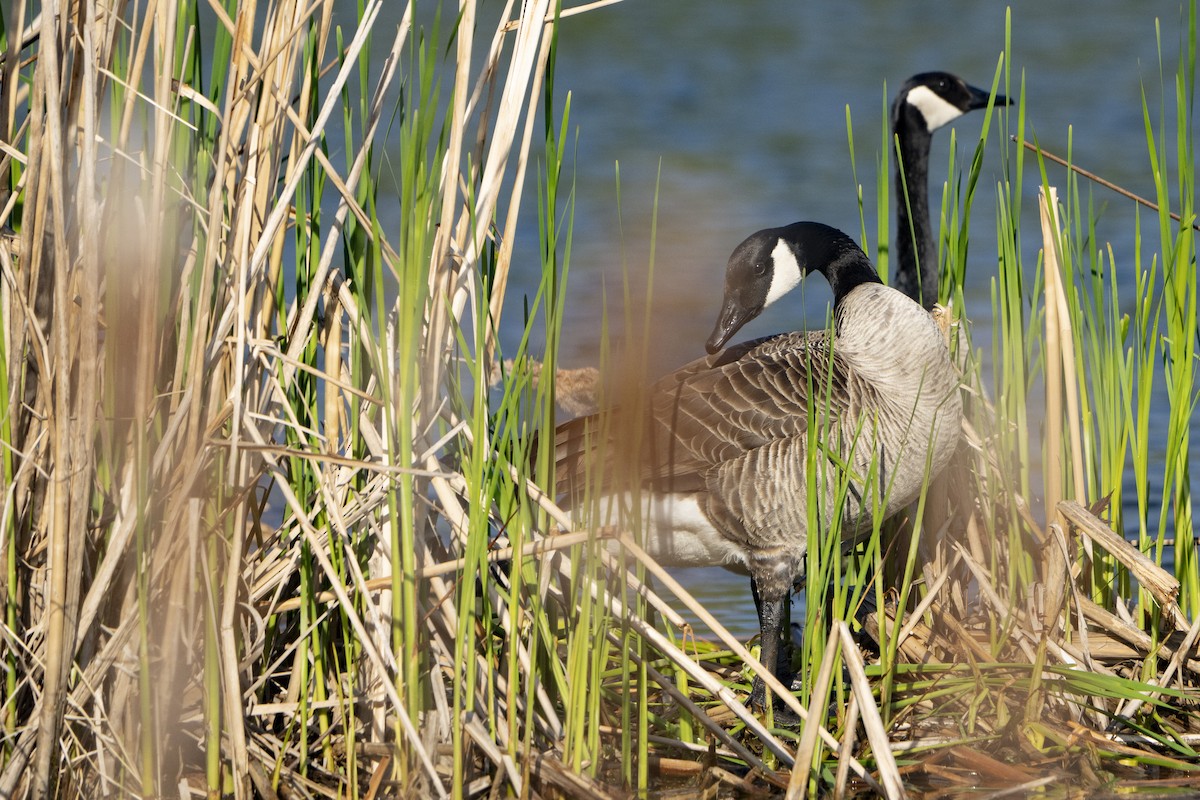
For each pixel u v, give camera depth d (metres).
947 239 10.81
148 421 7.12
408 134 6.95
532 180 28.33
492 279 8.22
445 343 7.81
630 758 7.91
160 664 7.28
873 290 10.26
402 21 7.27
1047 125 36.19
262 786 7.49
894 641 8.45
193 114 7.66
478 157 7.84
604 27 55.69
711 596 12.98
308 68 7.84
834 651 7.48
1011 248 9.77
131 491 6.88
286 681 8.59
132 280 7.09
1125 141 34.03
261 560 8.29
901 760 8.41
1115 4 56.88
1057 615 9.14
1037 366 10.48
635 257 7.43
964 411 10.70
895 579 10.43
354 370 7.93
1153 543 10.09
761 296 11.48
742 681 9.91
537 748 8.05
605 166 31.12
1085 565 9.93
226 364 7.64
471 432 7.72
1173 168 31.25
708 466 9.88
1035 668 8.54
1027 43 49.38
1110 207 27.83
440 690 7.66
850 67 45.81
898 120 15.70
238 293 7.10
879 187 11.20
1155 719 8.89
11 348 7.00
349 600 7.73
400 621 7.33
